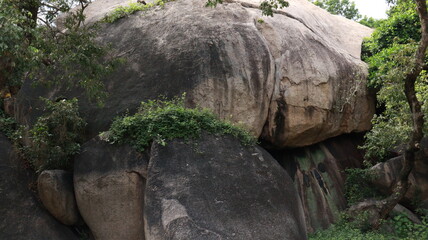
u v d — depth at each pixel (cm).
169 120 789
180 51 930
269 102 934
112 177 774
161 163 732
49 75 1005
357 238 783
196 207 677
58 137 850
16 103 1021
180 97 879
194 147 758
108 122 883
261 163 790
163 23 1013
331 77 982
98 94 841
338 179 1025
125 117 829
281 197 755
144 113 827
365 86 1043
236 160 768
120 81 938
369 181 976
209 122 806
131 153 775
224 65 904
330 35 1209
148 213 685
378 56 1051
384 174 938
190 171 724
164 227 657
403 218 880
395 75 773
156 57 945
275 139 963
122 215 762
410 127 847
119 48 995
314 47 1008
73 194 820
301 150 1051
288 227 714
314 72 961
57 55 815
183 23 989
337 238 809
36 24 850
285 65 948
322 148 1062
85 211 795
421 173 920
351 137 1107
